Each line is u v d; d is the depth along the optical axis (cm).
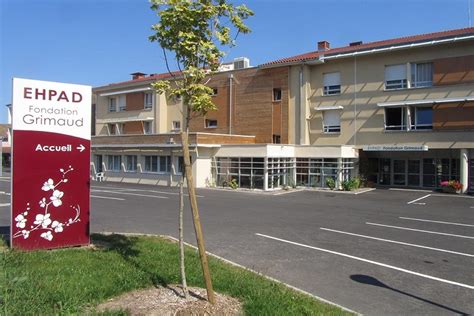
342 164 2742
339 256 879
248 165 2781
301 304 545
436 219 1464
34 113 816
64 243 839
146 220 1318
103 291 552
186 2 554
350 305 594
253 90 3256
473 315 566
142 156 3331
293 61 3030
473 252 944
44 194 823
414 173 2889
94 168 3778
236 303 538
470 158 2525
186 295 543
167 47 579
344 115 2928
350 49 3158
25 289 541
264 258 845
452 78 2519
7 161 5578
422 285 693
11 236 792
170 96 590
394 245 1005
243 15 595
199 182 2914
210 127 3519
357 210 1686
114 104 4272
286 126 3083
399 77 2728
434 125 2575
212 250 901
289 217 1451
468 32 2600
